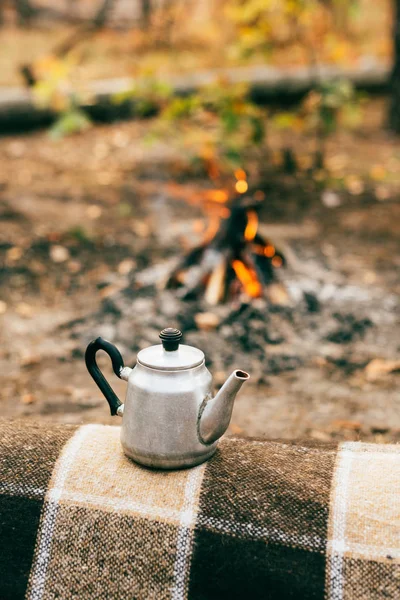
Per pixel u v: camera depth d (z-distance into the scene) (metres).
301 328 2.43
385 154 4.97
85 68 6.12
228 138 3.91
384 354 2.29
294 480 1.10
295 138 5.37
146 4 7.33
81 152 4.83
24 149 4.81
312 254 3.10
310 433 1.85
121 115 5.53
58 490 1.09
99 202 3.85
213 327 2.40
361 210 3.82
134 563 1.06
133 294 2.62
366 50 7.75
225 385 1.08
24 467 1.12
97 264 2.99
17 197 3.82
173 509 1.07
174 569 1.05
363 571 1.02
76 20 8.37
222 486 1.09
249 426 1.87
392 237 3.40
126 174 4.39
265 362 2.22
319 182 4.27
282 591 1.03
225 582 1.04
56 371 2.16
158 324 2.42
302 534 1.04
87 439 1.17
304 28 5.52
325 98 4.09
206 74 5.99
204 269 2.57
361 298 2.66
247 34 4.20
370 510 1.06
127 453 1.12
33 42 7.27
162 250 3.17
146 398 1.09
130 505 1.08
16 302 2.63
